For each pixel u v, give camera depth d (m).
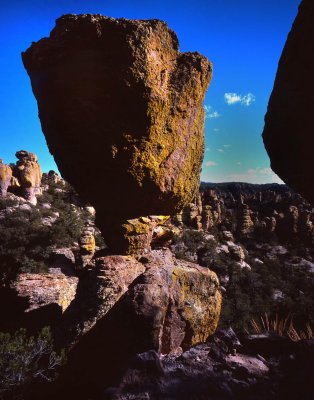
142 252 6.32
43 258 24.23
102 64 5.20
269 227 68.19
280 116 3.48
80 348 4.04
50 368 4.57
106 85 5.25
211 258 47.69
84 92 5.33
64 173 6.43
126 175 5.72
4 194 43.41
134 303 3.93
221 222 71.50
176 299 5.46
